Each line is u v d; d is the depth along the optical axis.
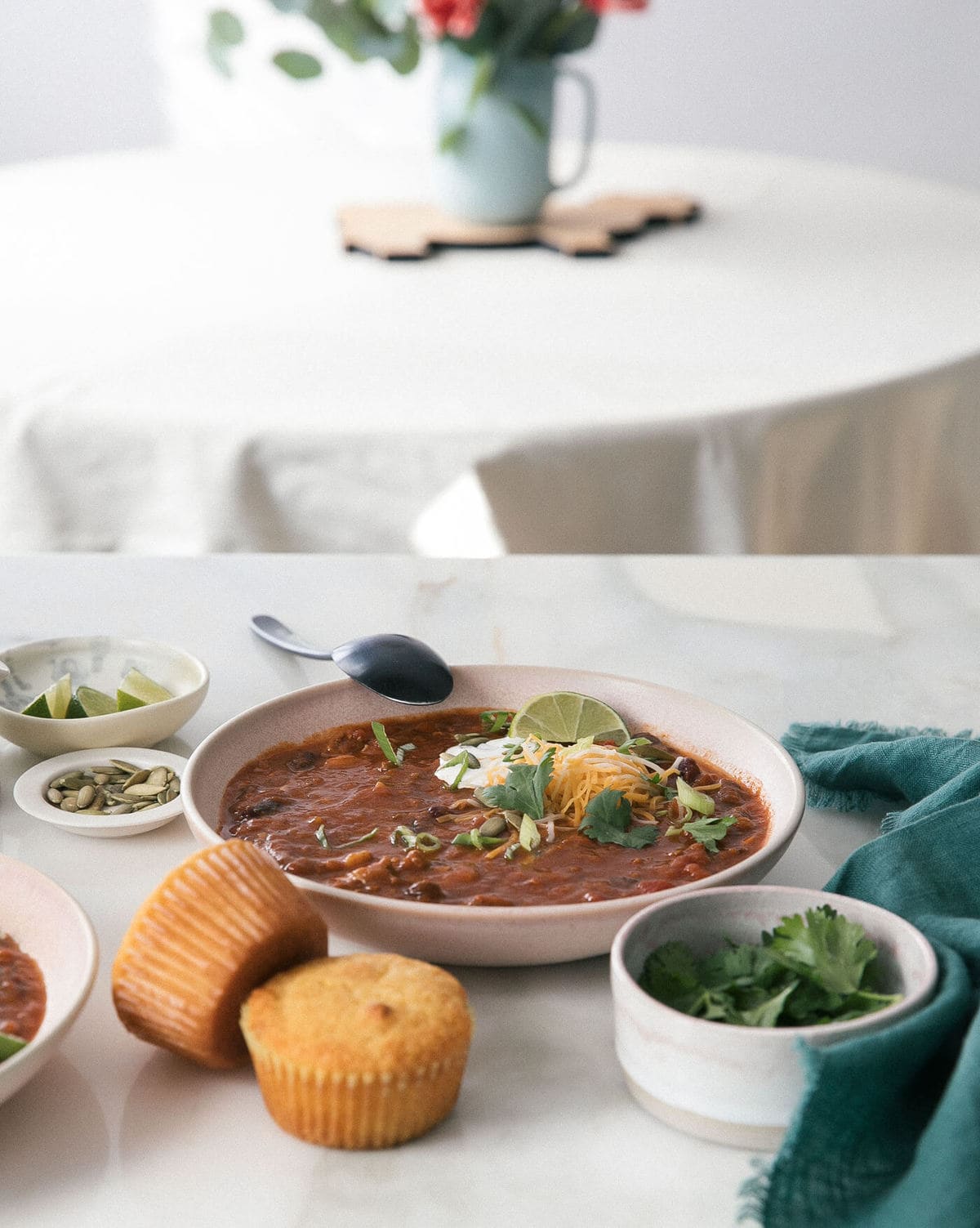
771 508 2.04
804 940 0.83
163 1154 0.80
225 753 1.12
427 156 3.81
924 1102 0.80
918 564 1.72
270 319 2.41
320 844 1.03
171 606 1.57
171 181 3.48
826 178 3.58
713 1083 0.78
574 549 2.00
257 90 5.21
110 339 2.29
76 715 1.27
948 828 1.01
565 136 5.32
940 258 2.84
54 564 1.67
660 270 2.74
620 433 1.93
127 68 5.18
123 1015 0.85
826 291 2.60
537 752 1.09
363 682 1.22
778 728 1.33
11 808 1.18
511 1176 0.78
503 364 2.19
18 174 3.55
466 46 2.70
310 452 1.94
